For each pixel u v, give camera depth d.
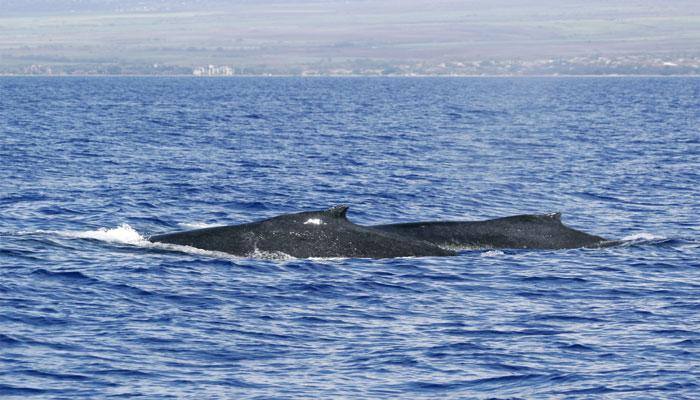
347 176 161.00
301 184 149.75
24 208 120.50
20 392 58.06
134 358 63.94
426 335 69.62
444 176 163.62
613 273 89.31
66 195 132.25
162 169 166.75
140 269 86.25
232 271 87.12
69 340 66.94
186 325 70.94
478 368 62.88
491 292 82.25
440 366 63.22
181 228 111.06
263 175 160.75
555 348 66.75
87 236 99.06
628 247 101.44
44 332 68.38
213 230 96.56
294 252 93.75
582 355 65.31
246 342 67.56
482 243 100.19
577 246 101.56
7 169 161.00
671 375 61.41
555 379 60.91
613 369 62.53
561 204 134.50
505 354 65.50
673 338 69.06
